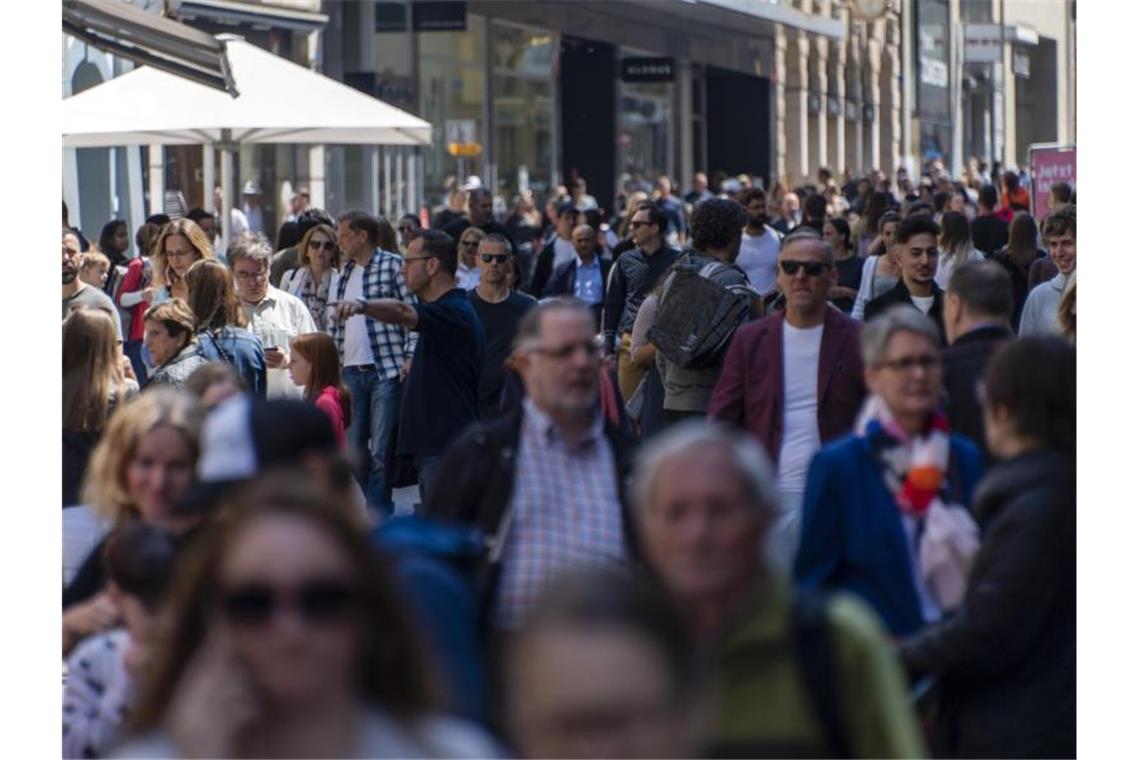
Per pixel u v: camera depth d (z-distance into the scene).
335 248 42.69
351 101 50.53
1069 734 17.23
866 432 19.28
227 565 11.40
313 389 34.47
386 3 104.31
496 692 15.05
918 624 18.86
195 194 86.12
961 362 22.62
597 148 138.00
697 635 13.47
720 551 13.51
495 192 124.44
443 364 34.44
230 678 11.44
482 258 39.91
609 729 10.40
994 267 23.19
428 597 15.16
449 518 19.05
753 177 159.75
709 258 32.50
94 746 15.79
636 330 36.19
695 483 13.55
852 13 164.38
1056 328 33.62
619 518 19.08
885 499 19.02
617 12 129.50
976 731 17.31
